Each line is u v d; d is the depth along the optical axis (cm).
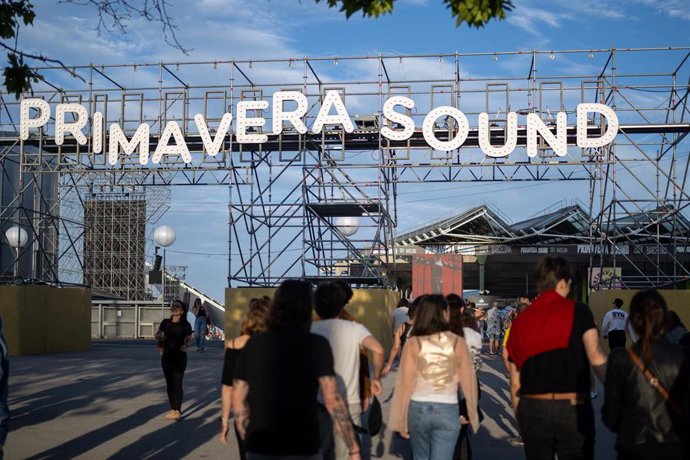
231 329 2364
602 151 2409
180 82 2498
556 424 581
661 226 3175
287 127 2486
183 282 4759
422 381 655
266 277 2436
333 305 674
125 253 4491
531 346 592
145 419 1245
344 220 2480
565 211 3691
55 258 3095
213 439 1084
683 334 866
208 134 2433
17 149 3350
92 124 2503
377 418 727
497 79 2392
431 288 3303
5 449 1008
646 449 521
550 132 2325
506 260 4016
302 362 500
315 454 498
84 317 2809
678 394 523
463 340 665
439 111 2355
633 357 532
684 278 2362
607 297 2312
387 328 2331
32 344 2508
